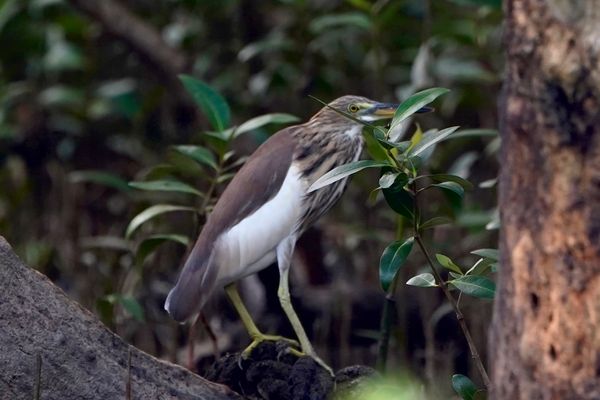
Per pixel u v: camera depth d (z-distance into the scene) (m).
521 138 5.23
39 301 6.41
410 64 13.71
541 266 5.16
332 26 13.52
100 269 12.16
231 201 8.10
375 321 11.20
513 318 5.29
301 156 8.41
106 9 14.28
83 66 14.31
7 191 14.53
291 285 11.24
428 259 6.87
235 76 13.77
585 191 5.04
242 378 7.39
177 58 14.32
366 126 7.47
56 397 6.38
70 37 14.67
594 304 5.00
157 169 8.82
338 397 7.07
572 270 5.06
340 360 10.93
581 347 5.04
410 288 11.39
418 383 10.36
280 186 8.23
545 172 5.15
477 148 13.58
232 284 8.06
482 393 6.70
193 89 8.77
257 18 14.29
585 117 5.04
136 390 6.55
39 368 6.20
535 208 5.20
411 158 6.65
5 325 6.30
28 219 14.65
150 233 12.09
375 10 11.75
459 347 11.09
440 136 6.73
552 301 5.12
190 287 7.86
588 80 5.02
